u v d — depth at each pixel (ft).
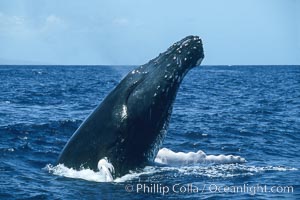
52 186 170.91
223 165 205.98
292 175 192.44
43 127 305.53
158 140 189.26
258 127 352.08
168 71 182.60
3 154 223.51
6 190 164.76
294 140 302.25
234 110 481.05
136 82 183.93
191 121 377.09
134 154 186.09
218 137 302.66
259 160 231.91
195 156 209.97
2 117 369.30
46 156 224.74
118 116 181.37
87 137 187.21
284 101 615.98
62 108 467.52
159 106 182.19
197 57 187.11
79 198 157.28
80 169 186.60
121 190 166.20
